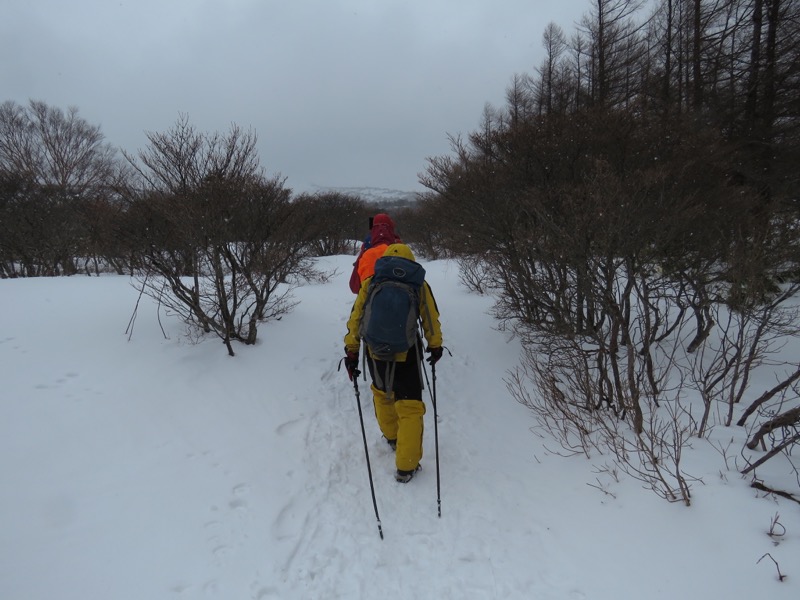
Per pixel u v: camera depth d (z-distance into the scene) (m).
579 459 3.05
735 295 3.60
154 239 4.36
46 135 24.38
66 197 11.78
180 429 3.32
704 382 3.30
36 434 3.01
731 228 4.28
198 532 2.46
